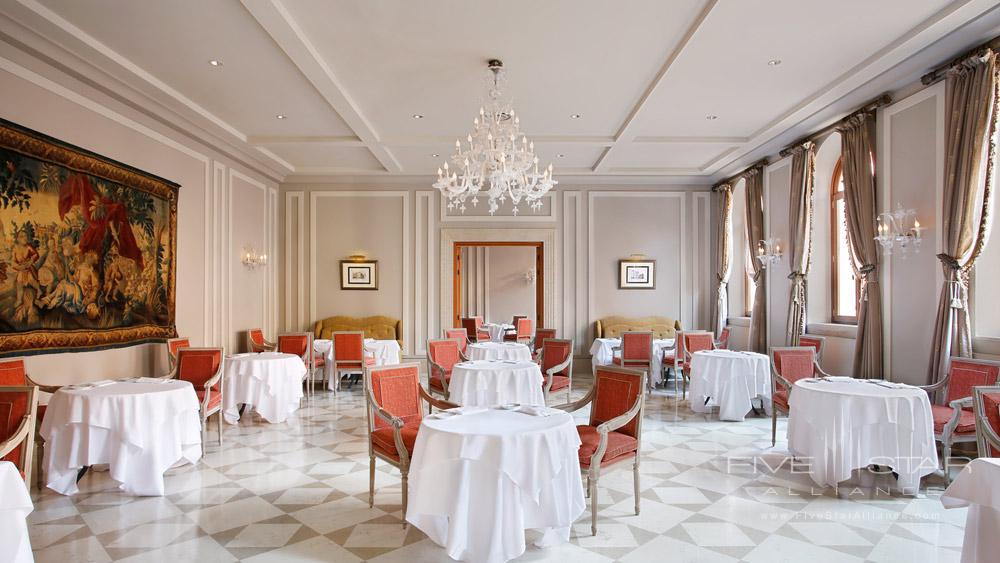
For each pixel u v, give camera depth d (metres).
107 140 5.84
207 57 5.26
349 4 4.31
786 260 8.25
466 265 16.20
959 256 5.07
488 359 7.54
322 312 10.50
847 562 3.12
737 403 6.63
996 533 2.56
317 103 6.53
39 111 4.99
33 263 4.89
